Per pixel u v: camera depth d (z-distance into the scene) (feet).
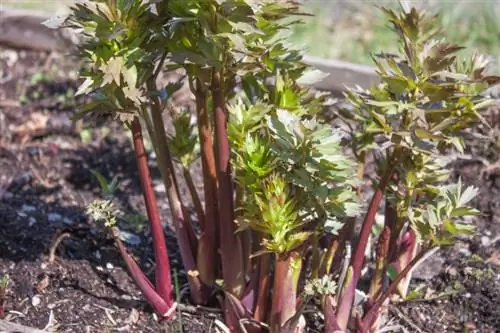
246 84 4.02
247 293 4.00
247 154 3.76
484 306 4.32
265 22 3.79
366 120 4.10
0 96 5.62
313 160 3.72
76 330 4.15
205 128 3.95
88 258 4.44
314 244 3.97
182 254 4.16
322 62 5.73
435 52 3.66
